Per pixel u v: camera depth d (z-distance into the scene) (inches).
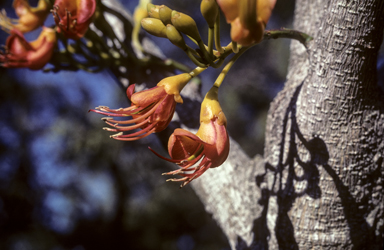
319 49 15.0
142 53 19.3
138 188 73.4
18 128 64.5
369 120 15.2
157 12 13.6
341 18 14.5
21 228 66.9
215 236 76.6
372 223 15.7
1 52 16.8
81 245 72.6
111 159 67.6
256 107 66.5
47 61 17.2
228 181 17.8
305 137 15.6
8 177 66.0
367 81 14.9
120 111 13.3
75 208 72.3
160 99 13.3
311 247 15.9
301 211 15.8
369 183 15.5
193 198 73.6
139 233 75.7
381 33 14.5
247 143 65.6
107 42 19.8
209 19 12.9
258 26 12.0
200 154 13.1
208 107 13.3
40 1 17.8
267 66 62.8
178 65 19.1
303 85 15.7
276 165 16.4
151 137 63.0
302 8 17.6
